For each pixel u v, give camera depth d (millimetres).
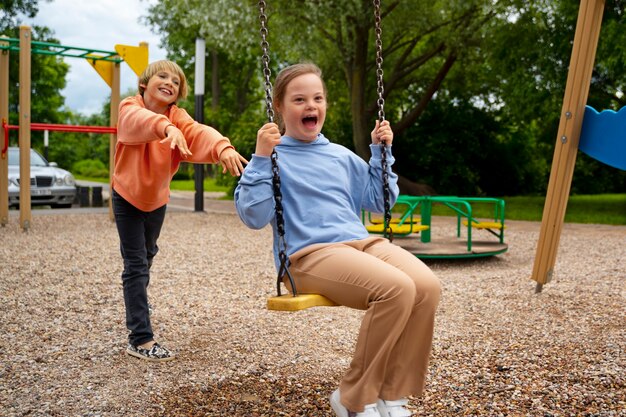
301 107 2551
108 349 3680
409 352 2305
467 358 3486
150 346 3502
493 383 3078
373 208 2832
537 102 15500
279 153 2578
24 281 5691
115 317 4434
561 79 14891
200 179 13242
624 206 16594
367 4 15062
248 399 2910
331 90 20641
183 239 9023
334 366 3406
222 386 3084
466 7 14594
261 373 3281
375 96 20172
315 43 16656
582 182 23984
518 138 22109
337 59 18156
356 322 4383
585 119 4855
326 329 4180
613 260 7195
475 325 4227
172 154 3412
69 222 10773
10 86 27172
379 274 2186
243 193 2414
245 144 17234
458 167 20453
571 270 6426
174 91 3449
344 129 20125
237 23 14562
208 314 4574
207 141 3238
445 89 21078
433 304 2295
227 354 3613
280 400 2898
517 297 5043
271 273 6355
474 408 2777
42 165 14117
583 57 4742
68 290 5328
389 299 2148
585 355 3461
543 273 5117
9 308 4656
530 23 15227
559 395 2895
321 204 2500
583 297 4949
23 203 9352
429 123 20688
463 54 17516
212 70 36094
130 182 3363
